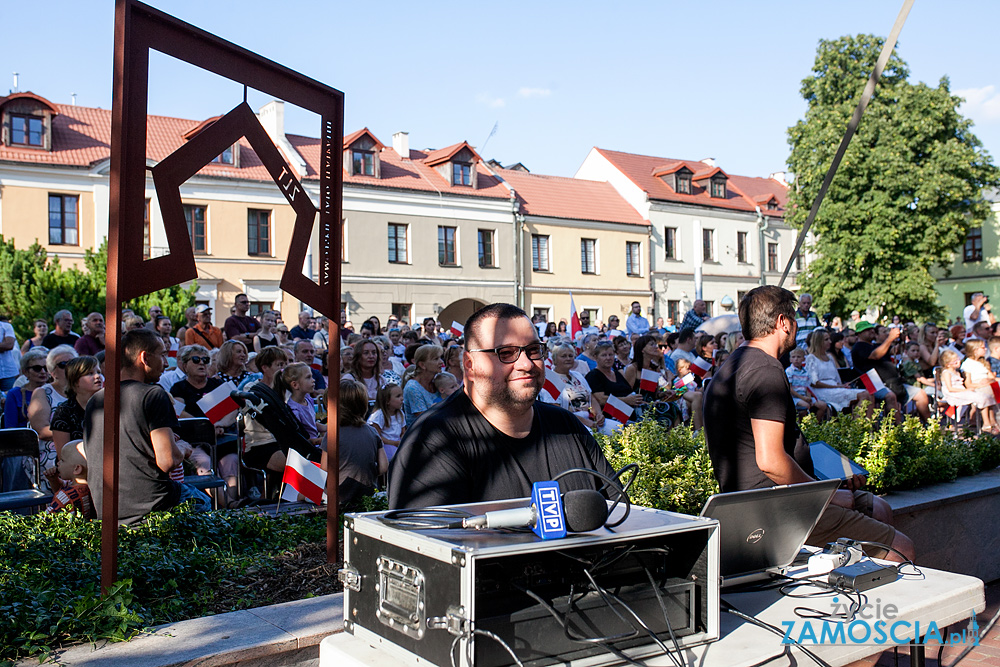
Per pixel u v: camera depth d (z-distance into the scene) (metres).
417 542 2.01
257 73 4.38
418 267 34.69
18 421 7.53
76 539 4.42
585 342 11.79
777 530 2.78
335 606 3.60
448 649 1.90
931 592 2.71
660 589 2.19
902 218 33.06
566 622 2.00
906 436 6.68
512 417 2.77
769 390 3.50
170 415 4.97
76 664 2.96
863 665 3.04
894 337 11.14
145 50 3.77
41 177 27.16
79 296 20.97
